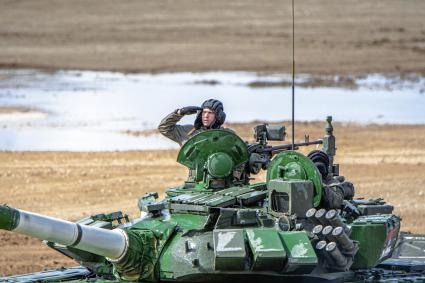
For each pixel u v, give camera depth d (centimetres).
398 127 11162
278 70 16212
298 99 12975
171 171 9238
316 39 19325
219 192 4419
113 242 4116
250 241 4103
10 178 8925
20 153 9806
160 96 13275
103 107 12469
